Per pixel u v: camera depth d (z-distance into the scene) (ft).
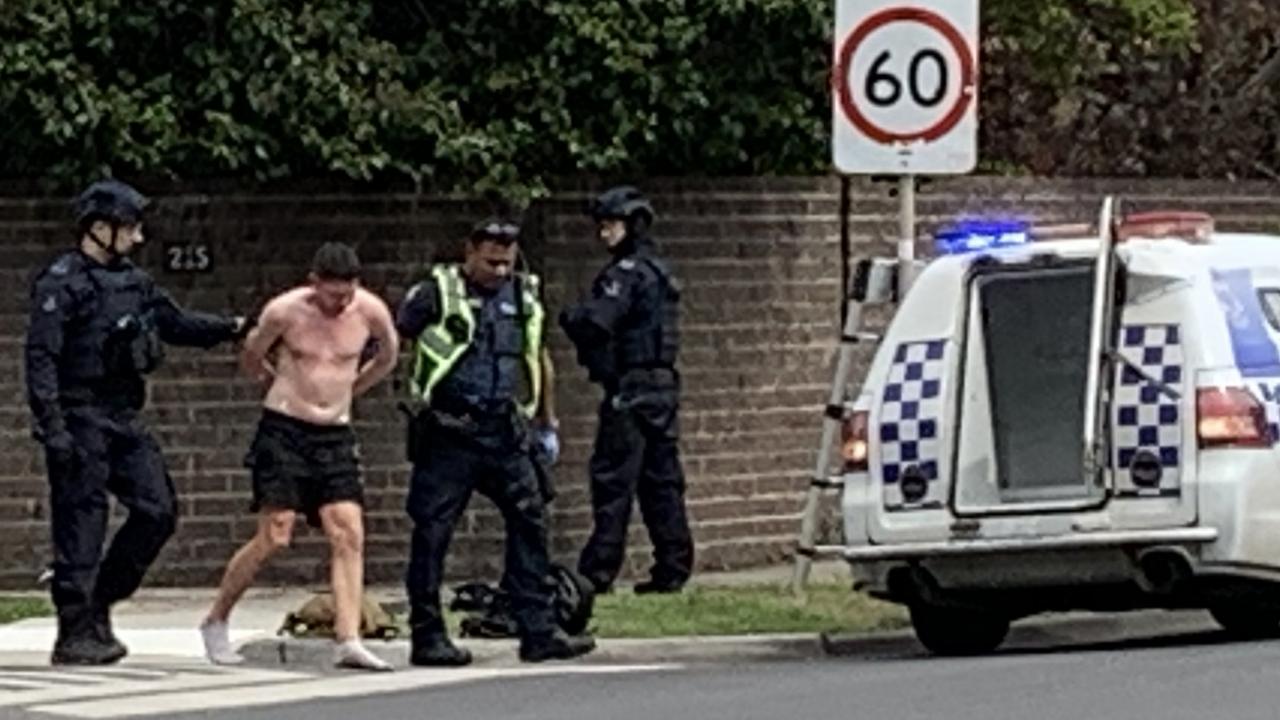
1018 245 42.29
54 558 43.11
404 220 53.57
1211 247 41.32
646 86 52.75
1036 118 69.10
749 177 56.29
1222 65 70.03
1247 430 39.91
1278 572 40.29
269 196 53.42
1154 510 40.04
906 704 33.99
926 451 41.78
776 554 56.85
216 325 42.24
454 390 41.45
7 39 50.47
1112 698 33.88
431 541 41.57
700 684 37.73
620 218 49.21
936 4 45.57
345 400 42.16
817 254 57.26
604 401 49.37
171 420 53.52
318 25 51.52
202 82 51.29
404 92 51.70
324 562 53.36
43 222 52.90
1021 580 41.16
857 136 45.78
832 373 57.31
